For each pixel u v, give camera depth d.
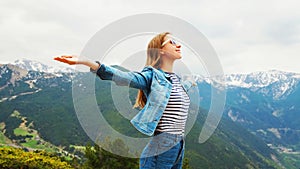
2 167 14.02
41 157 15.22
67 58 2.70
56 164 14.89
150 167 3.07
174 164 3.22
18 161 14.32
